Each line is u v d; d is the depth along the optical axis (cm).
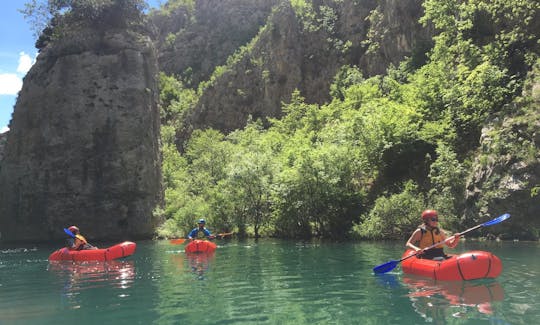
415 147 2109
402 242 1568
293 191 1978
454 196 1675
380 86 3766
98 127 2480
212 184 3650
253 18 8319
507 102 1719
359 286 723
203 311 567
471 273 711
